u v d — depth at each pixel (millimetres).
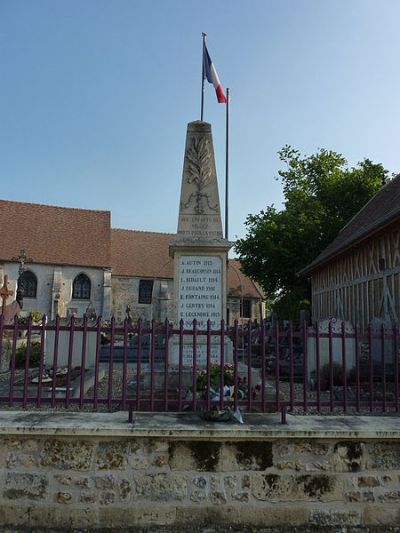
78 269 38312
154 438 4602
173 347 8562
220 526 4539
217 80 13344
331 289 18688
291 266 27984
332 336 5484
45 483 4562
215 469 4605
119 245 45312
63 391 7246
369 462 4676
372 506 4629
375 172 29359
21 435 4578
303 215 28500
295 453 4656
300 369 10242
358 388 5438
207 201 9055
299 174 33562
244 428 4602
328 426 4734
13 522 4531
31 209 41469
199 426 4637
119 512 4531
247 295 46281
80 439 4605
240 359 10836
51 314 36688
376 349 8594
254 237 29375
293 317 28172
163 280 43281
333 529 4539
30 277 37219
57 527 4504
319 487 4629
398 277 12242
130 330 5391
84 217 42625
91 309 32375
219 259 8805
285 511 4594
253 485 4605
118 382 8430
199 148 9242
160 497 4559
